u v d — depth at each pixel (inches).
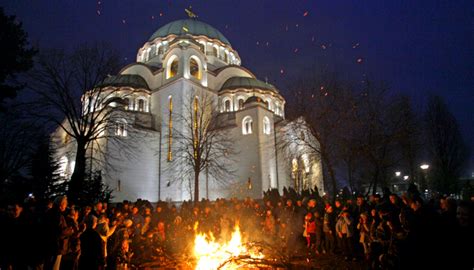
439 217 261.4
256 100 1734.7
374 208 451.2
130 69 2033.7
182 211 712.4
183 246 576.4
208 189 1674.5
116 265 391.9
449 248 241.9
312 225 574.2
